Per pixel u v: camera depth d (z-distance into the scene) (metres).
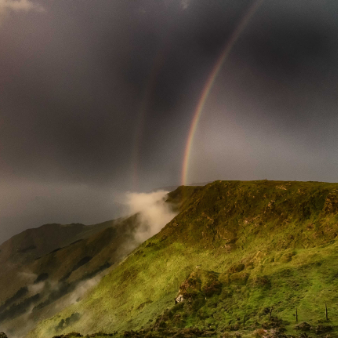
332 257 43.00
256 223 81.25
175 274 83.25
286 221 72.25
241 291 43.81
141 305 75.94
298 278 40.84
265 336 27.34
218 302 43.84
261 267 48.81
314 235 59.84
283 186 85.31
